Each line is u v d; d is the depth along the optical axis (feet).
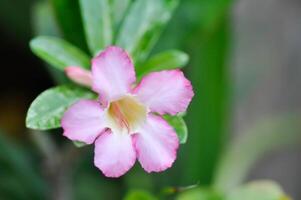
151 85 1.34
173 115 1.36
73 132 1.30
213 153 2.10
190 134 2.09
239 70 2.34
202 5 1.98
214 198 1.88
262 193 1.86
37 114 1.35
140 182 2.09
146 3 1.52
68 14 1.55
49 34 1.86
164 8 1.53
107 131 1.32
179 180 2.09
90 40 1.49
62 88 1.39
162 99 1.34
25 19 2.34
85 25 1.49
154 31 1.51
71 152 1.66
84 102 1.31
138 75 1.48
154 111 1.34
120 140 1.33
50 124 1.34
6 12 2.33
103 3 1.51
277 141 2.36
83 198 2.12
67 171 1.72
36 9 1.92
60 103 1.37
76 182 2.12
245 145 2.30
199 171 2.10
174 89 1.34
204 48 2.05
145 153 1.34
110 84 1.32
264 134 2.35
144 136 1.34
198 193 1.89
